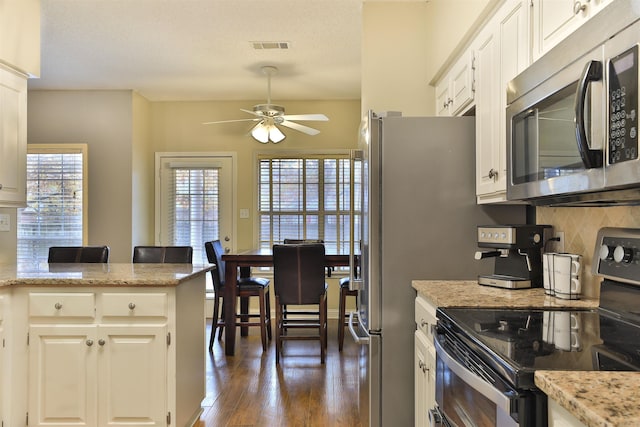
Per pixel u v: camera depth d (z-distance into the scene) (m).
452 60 2.67
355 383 3.31
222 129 5.62
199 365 2.75
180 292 2.40
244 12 3.26
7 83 2.82
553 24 1.52
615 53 1.11
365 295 2.36
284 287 3.82
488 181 2.05
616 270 1.48
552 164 1.43
